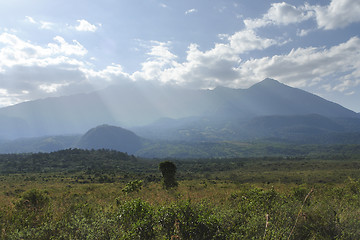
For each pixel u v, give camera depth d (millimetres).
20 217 7547
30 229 6039
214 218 6004
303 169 109562
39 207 9531
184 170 129625
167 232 5906
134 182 22078
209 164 160625
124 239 5332
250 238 5273
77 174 93000
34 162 144375
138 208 6969
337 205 7402
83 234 5500
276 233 4957
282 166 126500
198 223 5980
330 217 6223
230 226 6051
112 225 6086
